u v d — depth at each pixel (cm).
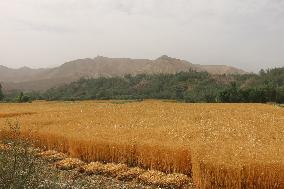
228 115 4700
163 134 2772
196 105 6712
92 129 3109
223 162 1658
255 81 16125
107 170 2095
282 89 9656
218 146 2114
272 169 1608
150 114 4931
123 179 2000
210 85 16138
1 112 6169
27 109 7000
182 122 3828
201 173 1680
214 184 1659
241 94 9806
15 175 1073
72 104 8931
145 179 1933
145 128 3200
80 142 2433
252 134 2825
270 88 9681
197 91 15375
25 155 1116
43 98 15188
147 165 2150
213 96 10688
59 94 19200
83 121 4047
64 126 3388
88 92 18625
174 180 1872
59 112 5694
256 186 1628
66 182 1766
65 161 2281
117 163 2292
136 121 3956
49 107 7588
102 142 2348
